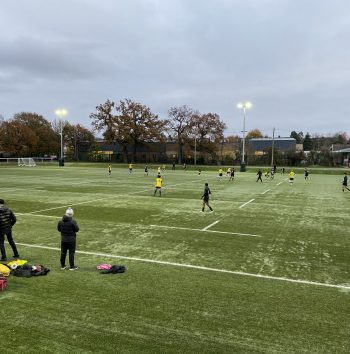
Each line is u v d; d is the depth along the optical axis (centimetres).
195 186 3550
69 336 648
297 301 810
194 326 689
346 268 1051
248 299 818
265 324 700
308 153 8375
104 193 2864
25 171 5803
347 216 1925
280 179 4731
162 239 1375
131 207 2156
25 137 8994
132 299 809
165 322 704
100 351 601
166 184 3734
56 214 1888
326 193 3053
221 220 1773
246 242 1345
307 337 654
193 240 1366
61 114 7956
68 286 883
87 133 10981
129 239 1369
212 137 8656
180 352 602
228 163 8594
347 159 7862
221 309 764
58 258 1114
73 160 10362
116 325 690
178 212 1995
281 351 608
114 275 966
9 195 2683
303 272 1009
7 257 1120
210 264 1071
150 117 8725
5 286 860
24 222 1670
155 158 9338
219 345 625
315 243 1343
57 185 3484
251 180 4466
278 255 1178
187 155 9056
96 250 1210
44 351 599
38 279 929
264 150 9006
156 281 924
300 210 2114
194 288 880
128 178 4494
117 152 10331
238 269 1029
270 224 1688
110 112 8612
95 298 812
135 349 609
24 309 754
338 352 607
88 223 1662
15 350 601
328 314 747
